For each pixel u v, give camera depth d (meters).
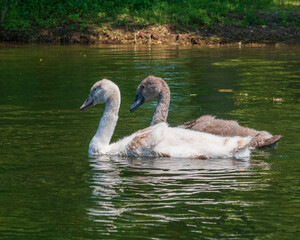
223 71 22.30
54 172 10.03
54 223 7.70
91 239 7.21
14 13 35.75
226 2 38.41
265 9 37.91
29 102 16.92
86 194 8.80
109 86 11.81
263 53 27.50
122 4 37.31
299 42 31.19
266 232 7.39
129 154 11.16
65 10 36.19
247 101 16.83
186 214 7.97
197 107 16.09
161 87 13.52
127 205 8.31
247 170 10.01
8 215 8.00
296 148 11.64
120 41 32.69
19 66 24.22
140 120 14.58
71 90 18.77
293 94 17.78
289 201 8.45
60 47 30.92
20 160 10.81
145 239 7.19
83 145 12.02
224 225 7.60
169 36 32.81
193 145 10.94
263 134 11.94
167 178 9.57
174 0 38.50
